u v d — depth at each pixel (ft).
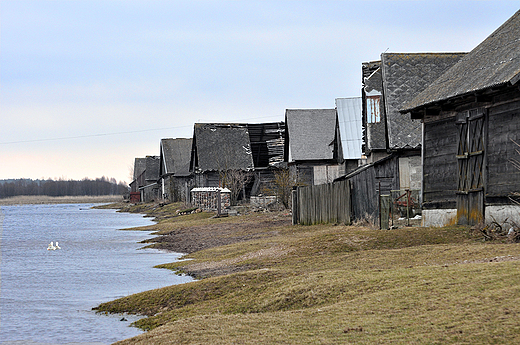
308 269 93.45
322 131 320.09
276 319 63.05
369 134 194.80
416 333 49.29
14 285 110.22
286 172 289.12
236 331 59.57
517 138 100.68
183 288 91.25
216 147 380.58
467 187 115.55
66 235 241.14
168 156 543.39
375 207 150.30
